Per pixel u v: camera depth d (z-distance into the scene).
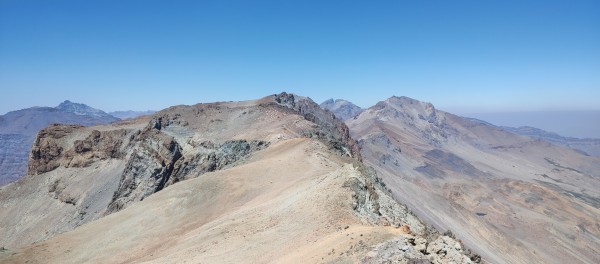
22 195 182.12
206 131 158.00
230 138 140.12
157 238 71.56
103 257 69.44
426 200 192.12
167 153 141.62
